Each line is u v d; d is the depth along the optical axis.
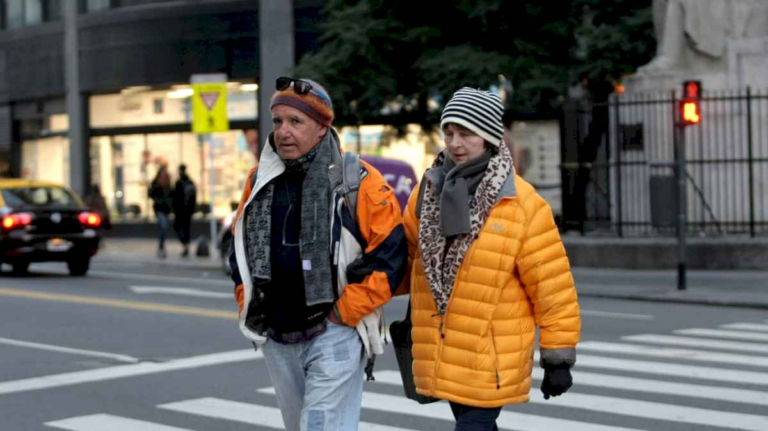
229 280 22.30
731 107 21.91
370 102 24.16
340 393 5.14
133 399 9.77
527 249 5.01
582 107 23.03
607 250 22.30
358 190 5.12
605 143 24.52
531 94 22.94
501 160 5.08
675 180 18.59
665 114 22.36
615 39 23.70
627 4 24.61
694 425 8.34
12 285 20.83
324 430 5.09
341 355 5.12
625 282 19.95
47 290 19.72
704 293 17.95
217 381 10.59
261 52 33.09
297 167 5.18
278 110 5.10
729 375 10.53
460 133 5.06
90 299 17.98
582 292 18.58
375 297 5.07
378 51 24.28
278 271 5.10
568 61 24.12
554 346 5.05
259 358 11.91
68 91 37.81
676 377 10.44
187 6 34.50
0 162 40.81
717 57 22.19
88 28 36.94
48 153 39.22
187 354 12.25
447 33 24.16
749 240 21.17
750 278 19.95
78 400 9.76
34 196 22.61
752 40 21.97
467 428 5.05
